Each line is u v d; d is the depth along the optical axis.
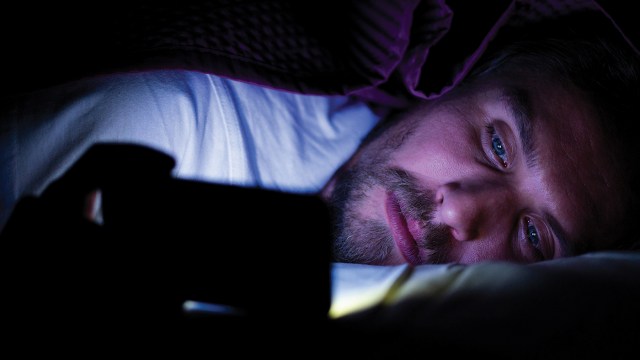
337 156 0.82
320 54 0.66
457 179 0.79
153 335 0.32
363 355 0.32
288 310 0.39
